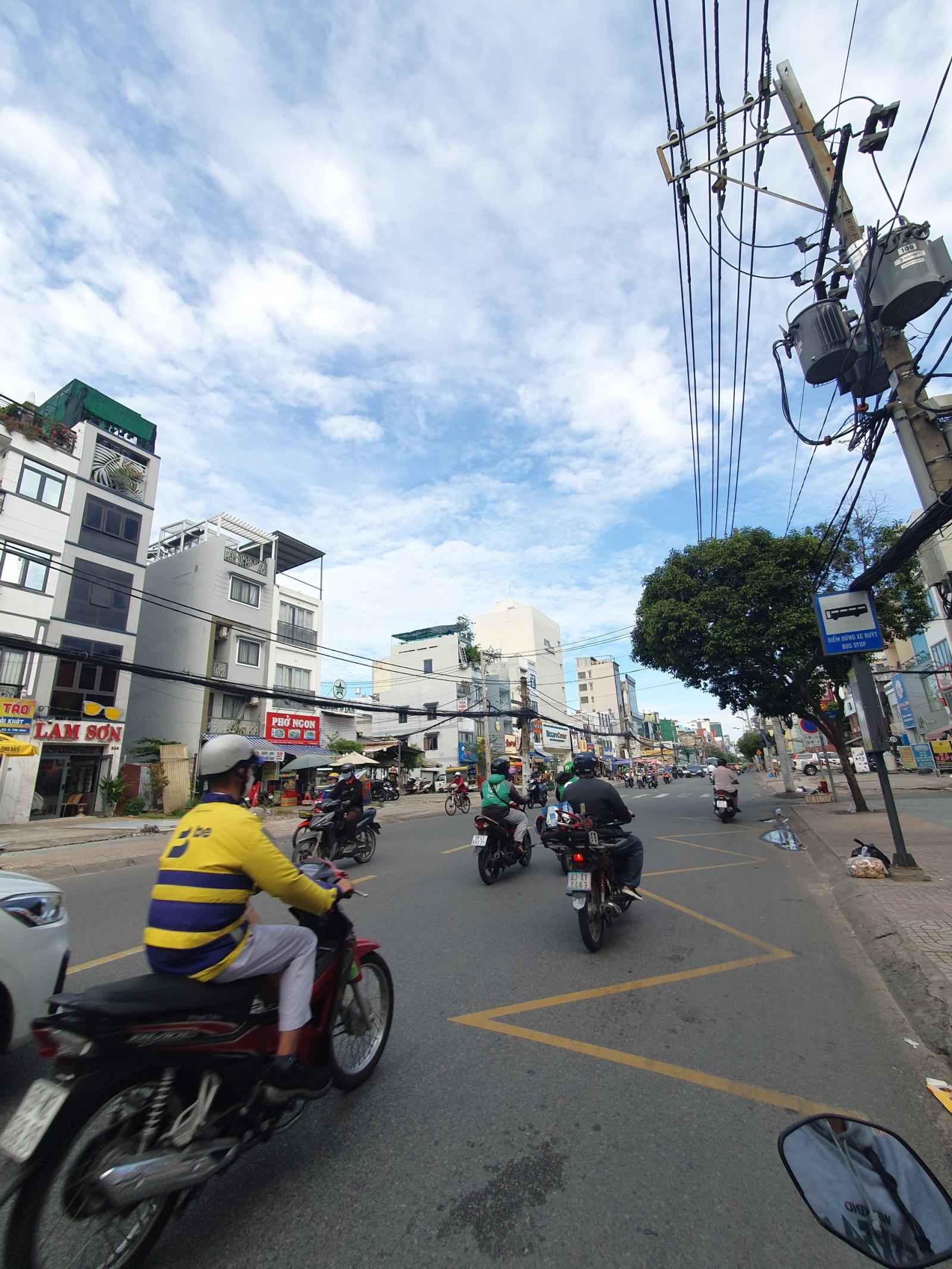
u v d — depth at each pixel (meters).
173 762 24.27
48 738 21.38
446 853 11.29
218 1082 2.24
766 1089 3.11
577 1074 3.28
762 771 64.12
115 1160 2.02
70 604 23.02
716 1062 3.38
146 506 25.94
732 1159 2.57
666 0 5.11
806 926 6.07
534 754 50.47
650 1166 2.53
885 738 7.47
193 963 2.27
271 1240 2.17
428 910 6.79
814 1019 3.91
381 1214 2.29
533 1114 2.93
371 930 6.03
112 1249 2.03
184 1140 2.12
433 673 44.69
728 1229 2.18
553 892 7.62
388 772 35.41
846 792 24.12
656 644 16.77
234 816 2.48
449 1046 3.62
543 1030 3.81
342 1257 2.09
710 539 16.19
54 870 10.27
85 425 24.28
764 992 4.38
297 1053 2.57
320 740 30.97
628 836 6.12
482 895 7.57
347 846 10.16
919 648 33.03
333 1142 2.73
